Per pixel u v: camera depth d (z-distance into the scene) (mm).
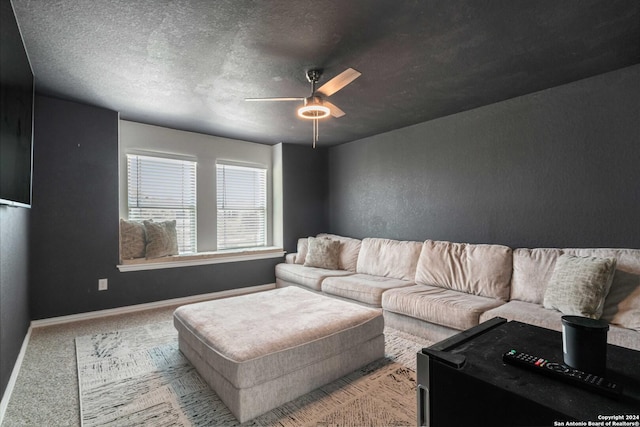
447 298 2723
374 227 4590
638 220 2410
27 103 2020
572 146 2738
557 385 864
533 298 2564
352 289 3348
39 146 3062
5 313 1899
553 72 2553
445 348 1094
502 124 3195
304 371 1920
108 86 2820
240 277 4527
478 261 2965
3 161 1454
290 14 1800
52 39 2027
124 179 3840
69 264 3232
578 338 916
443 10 1771
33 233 3025
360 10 1767
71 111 3229
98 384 2035
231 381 1697
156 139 4062
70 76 2602
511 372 933
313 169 5324
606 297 2109
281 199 4992
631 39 2074
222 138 4660
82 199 3299
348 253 4316
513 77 2643
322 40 2074
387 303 3010
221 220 4664
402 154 4184
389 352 2518
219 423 1657
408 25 1914
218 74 2568
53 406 1809
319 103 2451
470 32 1991
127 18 1824
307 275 3992
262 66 2432
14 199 1669
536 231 2957
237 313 2334
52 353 2496
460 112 3541
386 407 1807
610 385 819
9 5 1539
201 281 4172
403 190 4172
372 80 2693
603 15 1818
